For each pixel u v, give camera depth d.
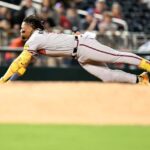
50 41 24.66
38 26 25.09
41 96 23.11
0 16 38.88
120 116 21.53
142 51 39.09
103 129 19.70
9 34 38.41
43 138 18.41
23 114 21.58
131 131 19.50
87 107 22.30
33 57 24.91
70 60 39.12
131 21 48.31
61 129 19.69
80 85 24.58
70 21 40.47
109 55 24.97
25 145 17.61
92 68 25.41
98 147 17.45
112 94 23.41
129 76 25.39
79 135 18.83
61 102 22.61
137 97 23.14
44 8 39.47
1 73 37.34
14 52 37.53
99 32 39.81
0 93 23.38
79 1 46.38
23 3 39.28
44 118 21.14
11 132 19.19
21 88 24.16
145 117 21.52
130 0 50.38
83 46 24.80
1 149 17.16
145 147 17.50
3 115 21.39
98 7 43.41
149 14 50.06
